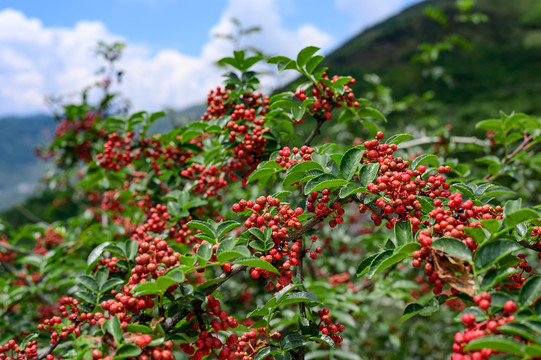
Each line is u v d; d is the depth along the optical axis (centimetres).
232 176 414
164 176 462
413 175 270
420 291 640
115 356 198
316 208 289
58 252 490
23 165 15012
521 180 442
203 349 237
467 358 181
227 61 412
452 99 3039
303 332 266
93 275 310
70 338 302
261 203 273
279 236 256
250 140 367
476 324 190
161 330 212
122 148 488
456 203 240
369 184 254
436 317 850
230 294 692
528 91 2952
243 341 250
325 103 366
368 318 617
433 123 1016
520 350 158
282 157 311
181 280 213
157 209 405
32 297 555
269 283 264
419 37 6147
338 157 278
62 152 703
